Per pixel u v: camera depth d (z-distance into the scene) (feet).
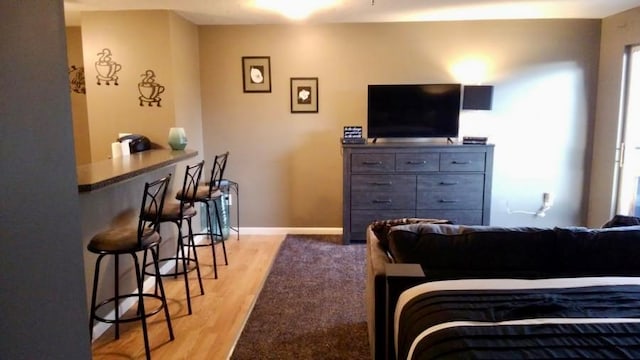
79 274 3.84
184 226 15.16
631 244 7.17
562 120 16.94
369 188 15.99
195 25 16.78
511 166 17.24
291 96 17.28
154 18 14.42
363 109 17.21
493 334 5.07
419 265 6.98
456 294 6.17
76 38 17.56
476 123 17.02
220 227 14.56
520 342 4.92
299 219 17.95
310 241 16.89
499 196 17.42
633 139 15.26
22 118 3.11
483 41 16.62
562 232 7.24
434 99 16.33
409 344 5.62
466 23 16.55
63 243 3.60
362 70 16.99
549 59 16.62
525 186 17.34
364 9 14.47
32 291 3.22
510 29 16.51
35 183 3.25
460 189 15.89
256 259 14.88
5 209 2.93
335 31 16.85
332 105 17.24
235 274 13.51
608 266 7.15
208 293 12.11
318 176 17.70
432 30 16.66
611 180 15.94
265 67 17.12
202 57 17.15
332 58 16.99
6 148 2.94
